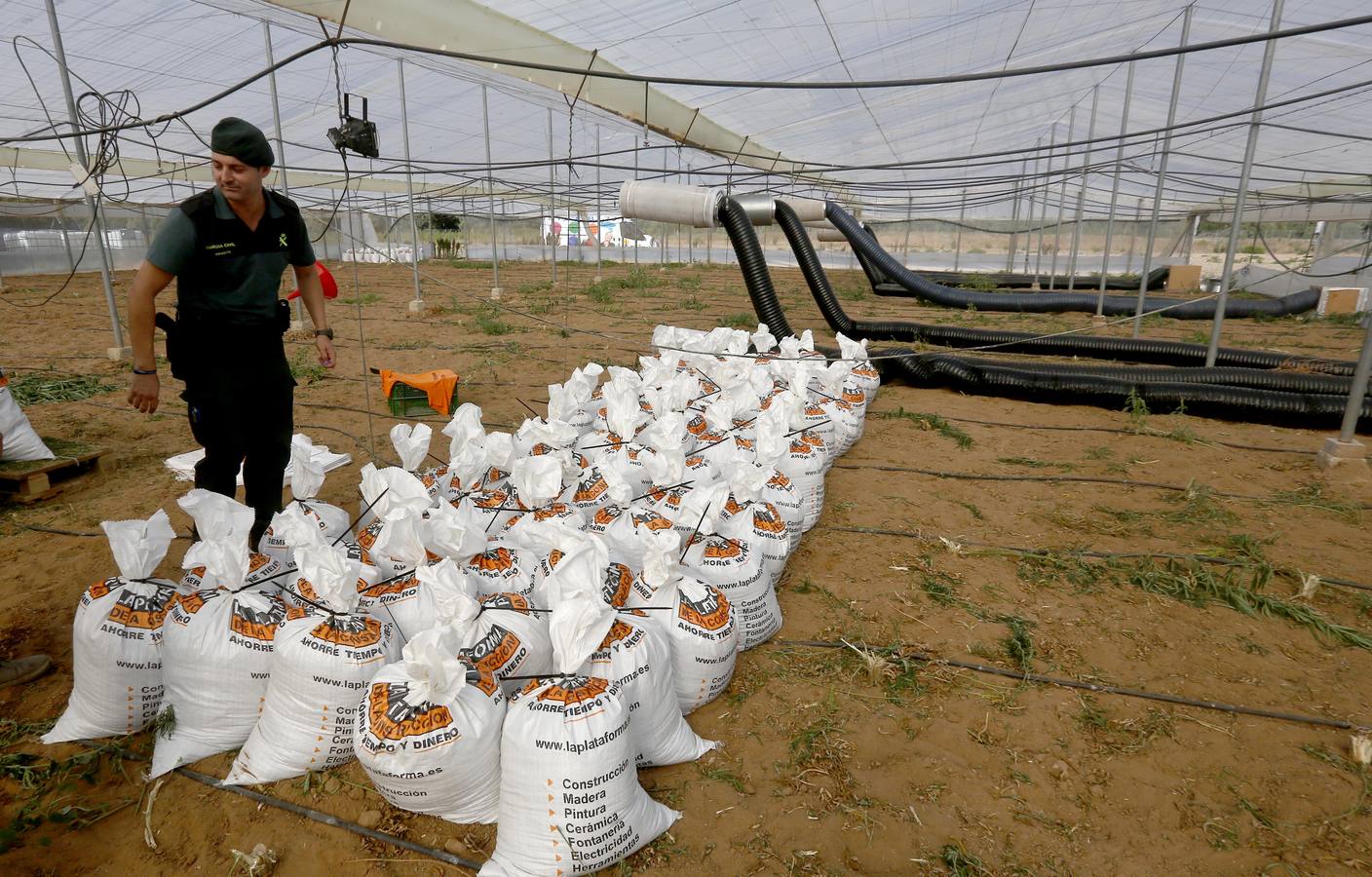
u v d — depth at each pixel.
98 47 8.69
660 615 2.71
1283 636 3.34
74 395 7.45
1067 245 36.06
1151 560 3.97
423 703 2.12
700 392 5.48
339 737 2.38
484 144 16.38
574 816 2.00
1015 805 2.36
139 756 2.49
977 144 17.19
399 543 2.69
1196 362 9.35
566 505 3.45
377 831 2.22
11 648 3.10
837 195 22.39
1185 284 19.17
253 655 2.46
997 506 4.88
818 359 6.39
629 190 8.17
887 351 9.40
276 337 3.22
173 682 2.47
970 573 3.91
